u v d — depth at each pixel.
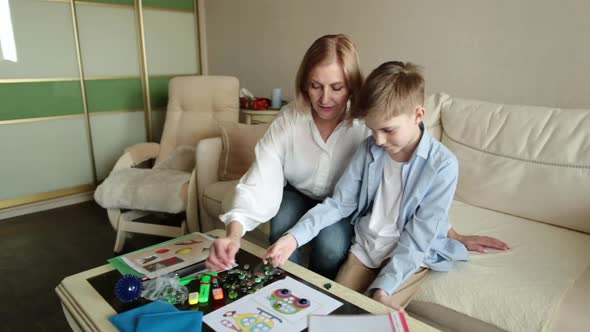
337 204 1.14
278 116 1.26
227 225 1.05
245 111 2.64
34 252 2.10
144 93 3.16
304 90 1.14
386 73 0.97
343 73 1.05
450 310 1.01
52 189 2.79
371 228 1.10
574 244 1.20
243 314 0.79
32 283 1.80
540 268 1.06
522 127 1.44
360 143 1.18
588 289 0.98
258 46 3.01
